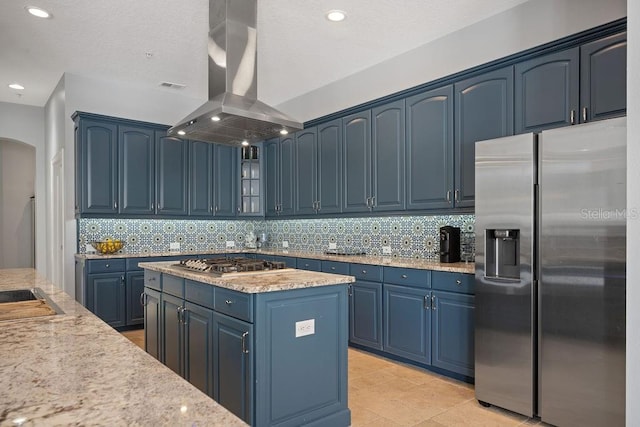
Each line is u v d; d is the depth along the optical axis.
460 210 3.46
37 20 3.49
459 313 3.11
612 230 2.18
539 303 2.49
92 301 4.44
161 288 3.12
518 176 2.57
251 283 2.23
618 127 2.16
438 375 3.33
